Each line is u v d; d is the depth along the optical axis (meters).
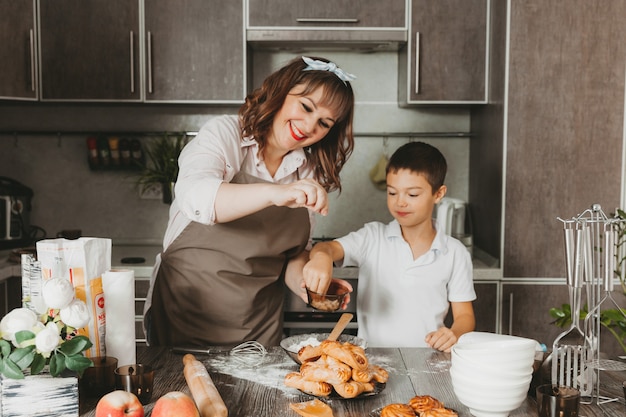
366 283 2.04
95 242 1.20
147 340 1.96
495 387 1.07
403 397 1.19
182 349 1.46
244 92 2.83
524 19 2.62
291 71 1.64
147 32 2.80
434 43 2.82
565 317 2.12
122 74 2.82
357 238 2.05
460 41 2.82
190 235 1.77
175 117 3.20
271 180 1.79
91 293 1.20
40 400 1.07
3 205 2.87
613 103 2.65
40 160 3.19
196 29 2.80
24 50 2.73
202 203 1.41
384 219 3.22
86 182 3.21
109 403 1.02
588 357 1.21
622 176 2.66
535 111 2.65
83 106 3.17
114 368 1.18
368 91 3.19
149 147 3.19
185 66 2.82
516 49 2.63
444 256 1.98
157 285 1.86
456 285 1.98
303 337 1.47
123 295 1.25
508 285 2.69
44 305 1.15
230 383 1.26
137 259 2.77
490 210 2.84
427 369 1.36
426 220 2.00
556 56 2.63
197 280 1.76
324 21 2.79
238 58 2.82
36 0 2.78
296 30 2.80
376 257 2.04
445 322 2.65
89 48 2.80
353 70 3.18
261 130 1.69
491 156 2.82
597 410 1.15
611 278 1.20
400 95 3.09
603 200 2.67
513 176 2.67
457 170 3.22
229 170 1.69
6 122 3.16
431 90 2.84
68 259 1.18
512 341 1.18
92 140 3.11
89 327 1.20
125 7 2.79
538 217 2.68
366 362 1.21
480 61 2.83
